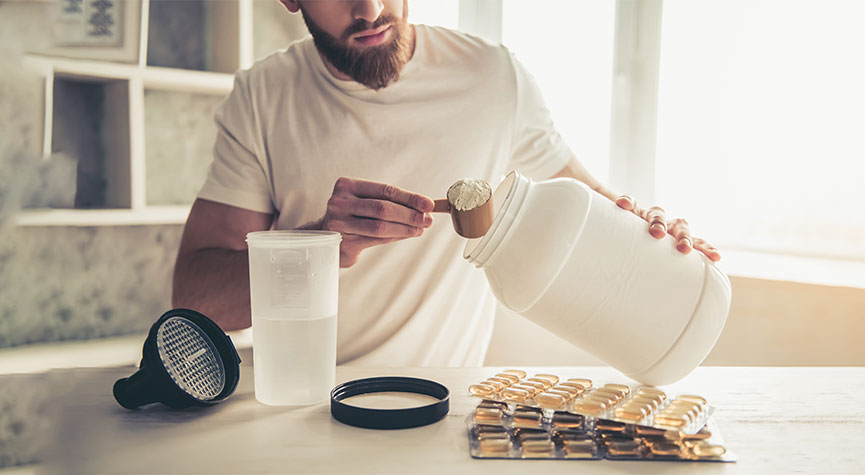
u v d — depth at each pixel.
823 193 1.60
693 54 1.74
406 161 1.20
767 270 1.47
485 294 1.35
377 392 0.75
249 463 0.56
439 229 1.22
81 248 1.72
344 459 0.57
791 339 1.38
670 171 1.80
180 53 1.97
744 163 1.70
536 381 0.71
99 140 1.77
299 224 1.22
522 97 1.28
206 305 1.08
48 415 0.57
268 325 0.70
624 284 0.67
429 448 0.60
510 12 2.01
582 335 0.70
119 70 1.62
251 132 1.20
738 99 1.69
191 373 0.72
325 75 1.19
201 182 2.04
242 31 1.89
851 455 0.59
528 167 1.32
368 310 1.22
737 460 0.58
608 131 1.88
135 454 0.58
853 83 1.53
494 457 0.58
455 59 1.25
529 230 0.66
